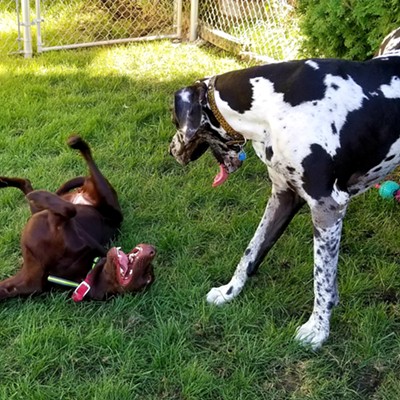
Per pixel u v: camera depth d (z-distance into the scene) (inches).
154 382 64.9
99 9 161.5
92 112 117.7
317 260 66.4
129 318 72.2
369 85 63.9
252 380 65.1
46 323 70.7
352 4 102.5
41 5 163.8
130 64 141.5
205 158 104.2
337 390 64.7
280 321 72.7
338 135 62.8
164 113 118.6
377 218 89.9
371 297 76.5
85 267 74.6
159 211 90.5
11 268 79.7
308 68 63.6
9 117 114.9
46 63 139.7
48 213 73.3
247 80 65.2
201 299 74.6
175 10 157.9
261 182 99.8
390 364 67.3
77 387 63.5
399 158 67.4
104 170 101.0
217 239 86.2
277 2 144.9
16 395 62.5
